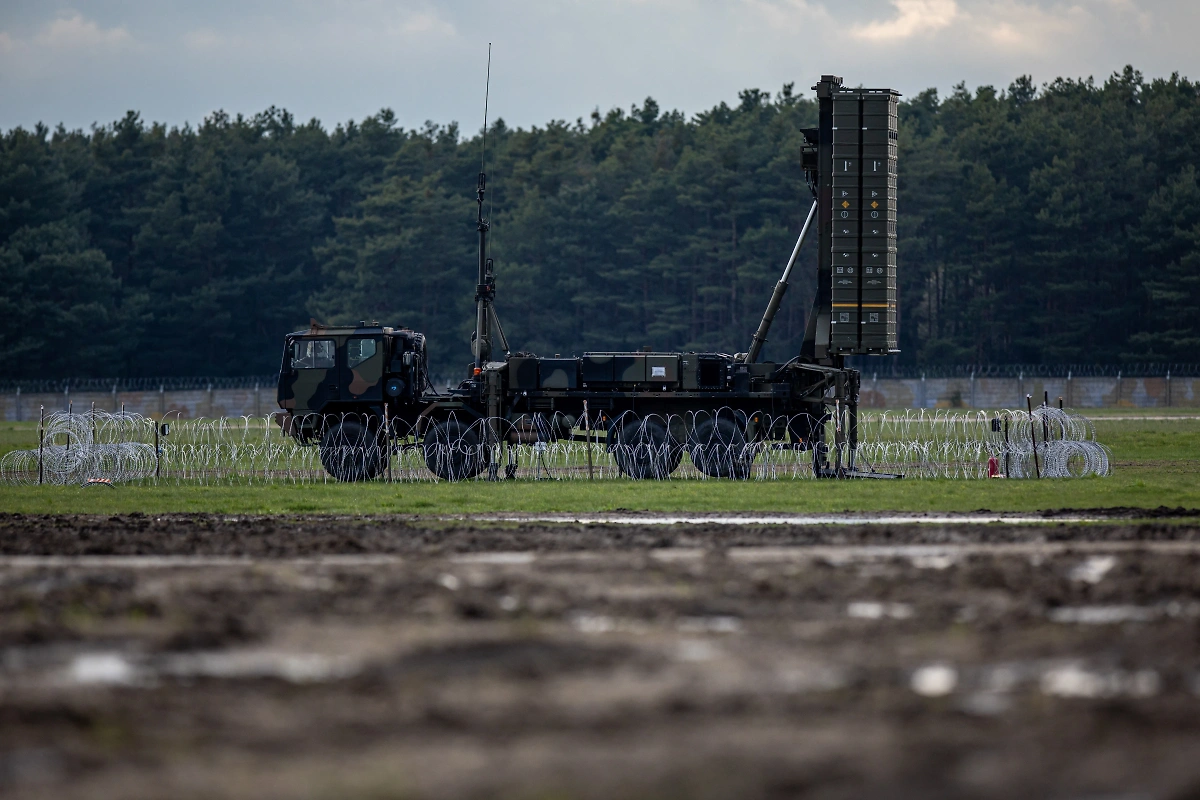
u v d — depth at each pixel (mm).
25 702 34375
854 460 115125
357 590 49250
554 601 47062
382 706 34062
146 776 28984
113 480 111188
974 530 67188
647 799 27422
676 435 117250
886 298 113000
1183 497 87688
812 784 28250
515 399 119250
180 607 45969
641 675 36875
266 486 106938
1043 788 27938
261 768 29453
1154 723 32188
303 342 120562
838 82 114250
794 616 44500
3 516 81625
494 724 32500
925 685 35781
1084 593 47781
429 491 99312
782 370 116812
